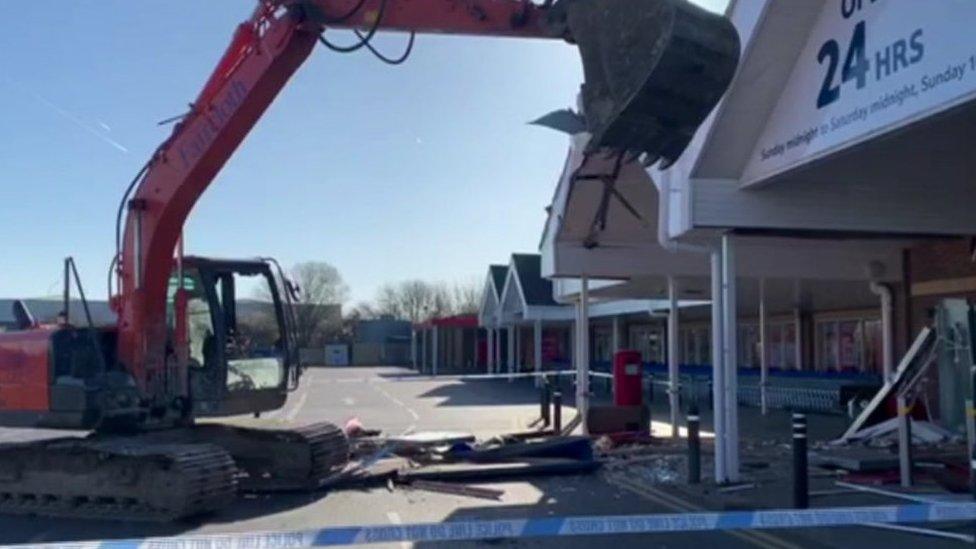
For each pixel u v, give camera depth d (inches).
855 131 388.2
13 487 452.1
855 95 388.5
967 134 418.0
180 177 450.9
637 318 1649.9
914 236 558.9
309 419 975.6
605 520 272.8
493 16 367.9
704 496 469.4
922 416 605.6
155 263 463.2
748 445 682.8
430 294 4333.2
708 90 263.7
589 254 755.4
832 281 803.4
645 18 261.9
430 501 476.1
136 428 469.4
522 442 658.2
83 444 442.0
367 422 949.2
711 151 479.5
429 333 2711.6
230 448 515.5
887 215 499.5
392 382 1862.7
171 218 458.0
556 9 310.3
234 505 467.2
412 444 638.5
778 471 541.3
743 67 442.9
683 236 508.1
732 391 504.1
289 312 526.3
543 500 473.1
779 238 582.9
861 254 713.0
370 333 3506.4
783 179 470.9
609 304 1414.9
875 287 720.3
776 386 1094.4
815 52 422.0
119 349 467.2
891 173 493.7
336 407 1172.5
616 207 697.0
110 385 456.8
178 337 482.6
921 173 494.0
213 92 444.5
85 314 478.3
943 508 296.8
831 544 358.0
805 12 418.3
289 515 439.8
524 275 1723.7
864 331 1117.7
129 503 432.5
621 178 630.5
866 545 355.9
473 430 860.0
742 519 279.0
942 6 331.6
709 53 258.7
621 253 756.0
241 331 522.3
